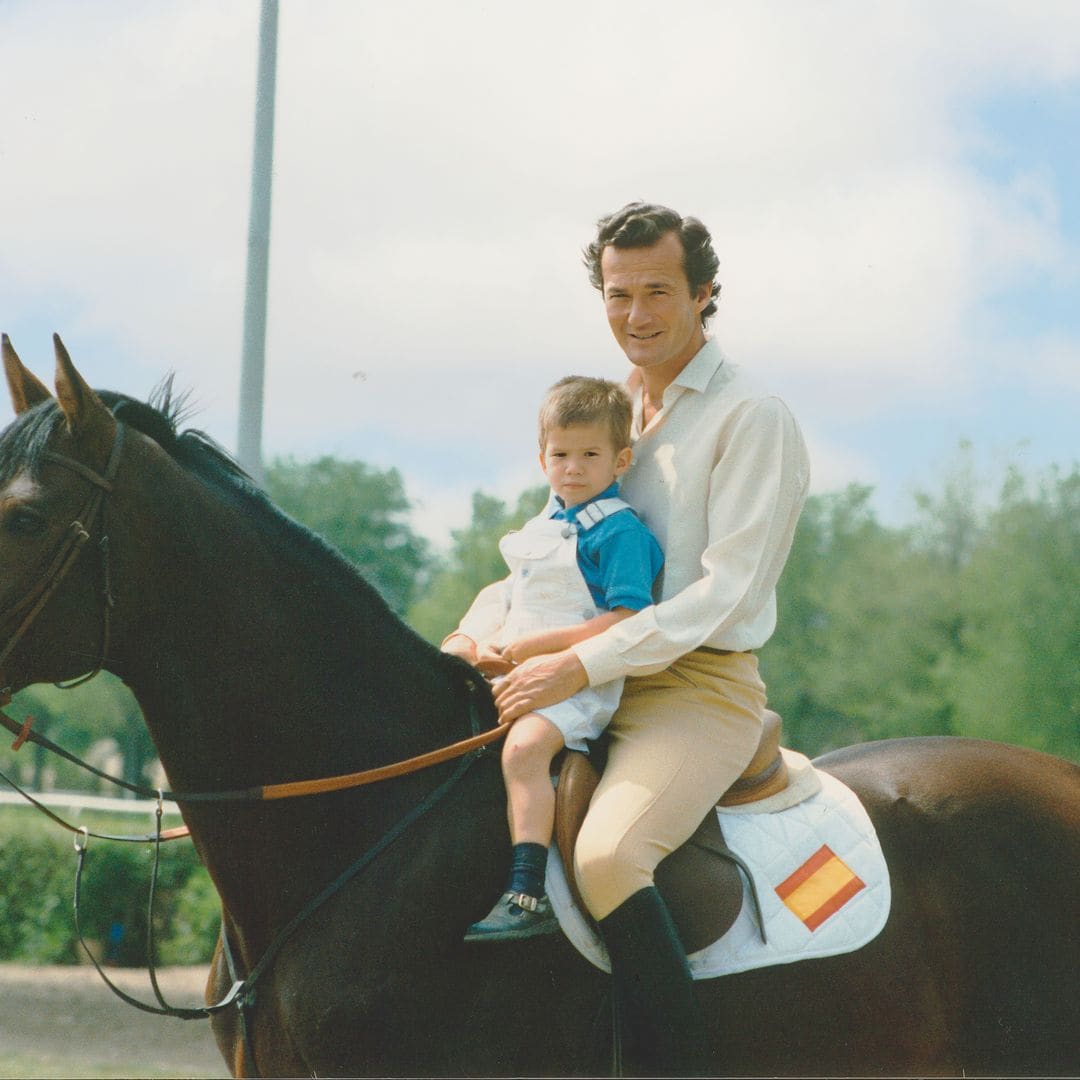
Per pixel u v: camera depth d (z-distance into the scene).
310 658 2.95
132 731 52.94
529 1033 2.82
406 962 2.80
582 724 2.93
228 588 2.89
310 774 2.92
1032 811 3.22
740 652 3.08
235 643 2.89
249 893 2.91
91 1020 8.90
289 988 2.84
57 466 2.76
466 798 2.95
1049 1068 3.06
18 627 2.71
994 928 3.10
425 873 2.86
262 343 6.65
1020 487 26.58
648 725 2.99
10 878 11.38
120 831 12.09
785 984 2.92
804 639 33.09
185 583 2.86
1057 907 3.13
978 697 25.97
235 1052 3.20
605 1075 2.84
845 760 3.50
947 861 3.15
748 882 2.95
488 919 2.85
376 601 3.06
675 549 3.07
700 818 2.92
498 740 3.03
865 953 2.98
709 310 3.31
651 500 3.13
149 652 2.86
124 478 2.82
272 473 56.06
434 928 2.82
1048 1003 3.08
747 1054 2.90
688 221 3.19
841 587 31.12
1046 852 3.17
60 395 2.76
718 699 3.01
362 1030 2.77
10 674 2.75
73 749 54.91
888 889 3.05
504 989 2.83
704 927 2.89
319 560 3.02
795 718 33.28
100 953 11.27
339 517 55.91
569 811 2.86
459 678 3.11
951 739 3.48
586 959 2.85
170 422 3.01
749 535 2.96
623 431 3.12
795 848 3.03
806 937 2.93
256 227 6.70
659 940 2.77
